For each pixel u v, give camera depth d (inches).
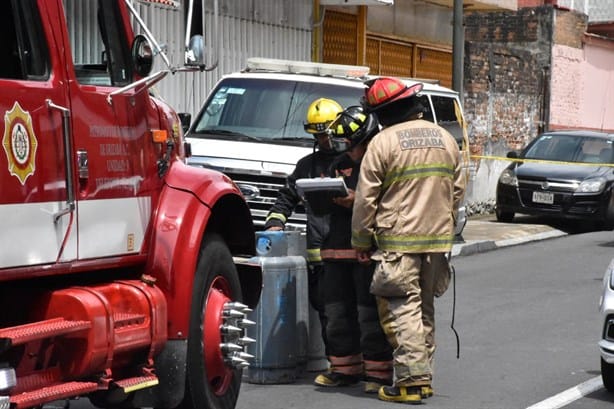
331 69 858.8
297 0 1294.3
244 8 1181.7
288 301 552.4
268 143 793.6
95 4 410.3
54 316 378.3
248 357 462.9
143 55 422.6
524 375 589.6
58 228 374.6
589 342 683.4
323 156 564.7
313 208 540.4
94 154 394.0
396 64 1578.5
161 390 424.8
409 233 510.3
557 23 1918.1
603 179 1369.3
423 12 1625.2
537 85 1795.0
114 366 402.0
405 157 510.3
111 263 403.5
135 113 420.2
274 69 866.1
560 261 1092.5
